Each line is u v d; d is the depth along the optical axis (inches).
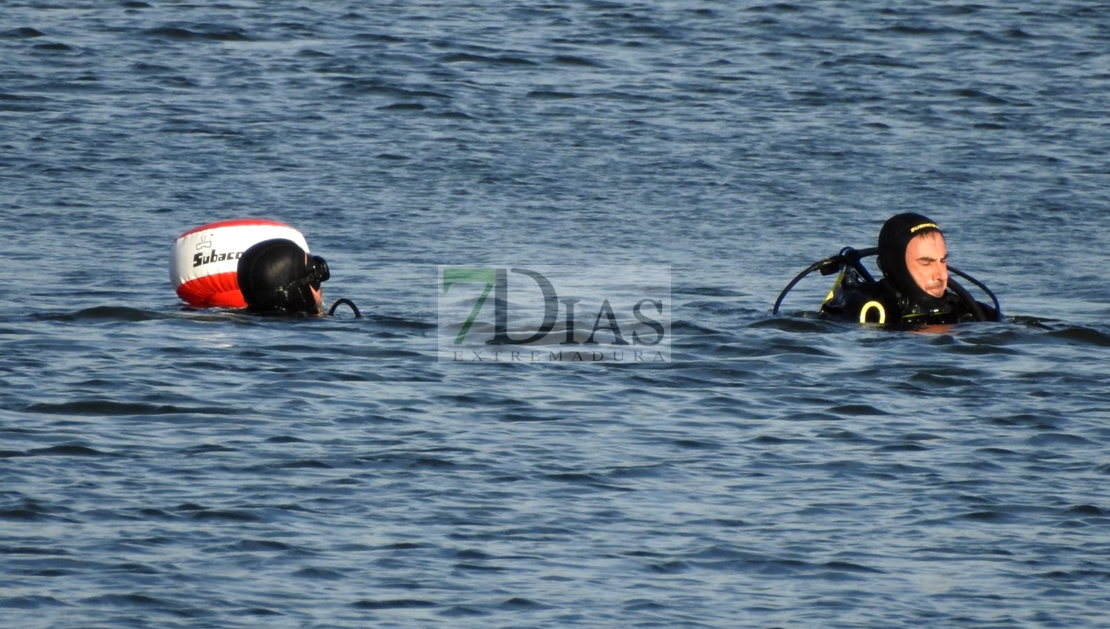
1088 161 3029.0
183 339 1785.2
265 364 1675.7
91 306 1937.7
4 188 2645.2
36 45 3695.9
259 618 1054.4
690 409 1552.7
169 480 1304.1
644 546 1200.8
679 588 1127.6
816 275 2266.2
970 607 1102.4
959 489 1331.2
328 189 2723.9
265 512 1240.8
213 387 1577.3
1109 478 1360.7
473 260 2305.6
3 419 1444.4
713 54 3855.8
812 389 1628.9
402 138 3093.0
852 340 1844.2
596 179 2842.0
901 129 3243.1
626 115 3304.6
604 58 3786.9
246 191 2691.9
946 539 1224.8
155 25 3929.6
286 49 3774.6
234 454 1374.3
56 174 2748.5
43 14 3998.5
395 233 2461.9
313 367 1670.8
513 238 2449.6
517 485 1321.4
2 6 4057.6
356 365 1688.0
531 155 2994.6
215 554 1157.7
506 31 4020.7
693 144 3095.5
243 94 3380.9
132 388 1560.0
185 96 3348.9
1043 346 1827.0
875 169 2950.3
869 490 1331.2
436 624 1055.0
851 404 1577.3
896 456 1417.3
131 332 1811.0
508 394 1590.8
